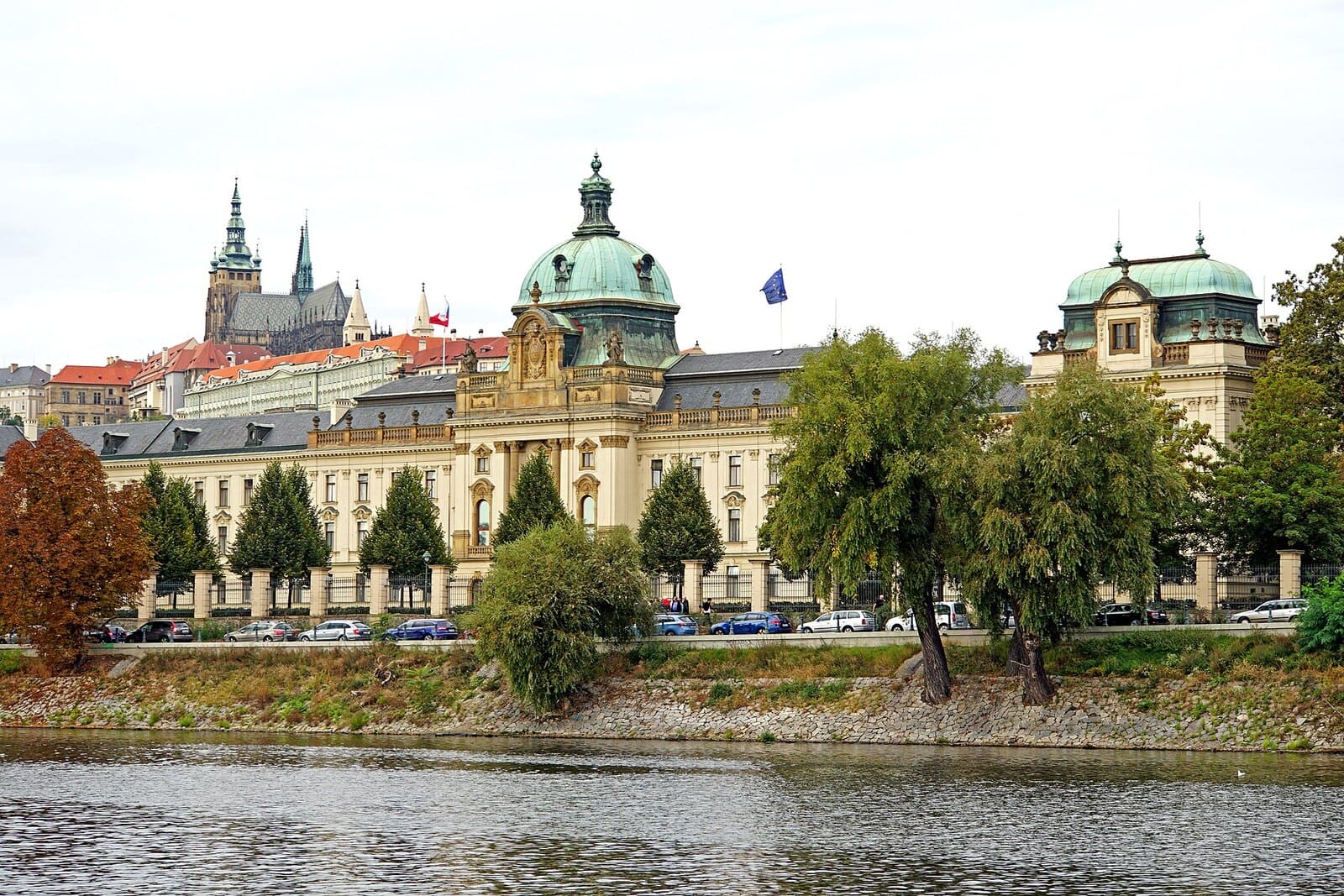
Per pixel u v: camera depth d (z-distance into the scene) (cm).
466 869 11281
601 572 17338
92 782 14538
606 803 13238
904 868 11112
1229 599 17425
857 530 15738
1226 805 12544
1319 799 12706
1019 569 15212
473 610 18350
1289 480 17200
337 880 11031
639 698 17112
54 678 19712
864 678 16538
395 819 12812
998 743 15400
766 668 16975
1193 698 15188
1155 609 17200
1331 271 19588
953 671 16238
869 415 15900
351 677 18538
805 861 11344
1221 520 17200
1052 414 15438
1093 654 15912
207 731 18138
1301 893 10406
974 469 15462
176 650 19688
